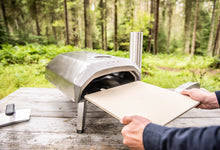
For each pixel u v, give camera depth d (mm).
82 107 818
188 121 998
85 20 5777
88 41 5938
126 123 474
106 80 987
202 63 4824
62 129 896
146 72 4090
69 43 5848
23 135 834
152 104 629
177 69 4586
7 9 5156
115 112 559
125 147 760
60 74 878
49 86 2906
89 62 766
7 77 3008
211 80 3547
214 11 5625
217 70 4449
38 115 1044
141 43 1200
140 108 592
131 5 5457
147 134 382
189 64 4898
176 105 621
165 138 344
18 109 1114
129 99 674
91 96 708
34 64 3762
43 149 737
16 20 5336
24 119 956
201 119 1021
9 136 821
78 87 701
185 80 3613
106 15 5695
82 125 844
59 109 1138
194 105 625
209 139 286
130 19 5398
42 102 1252
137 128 413
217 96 643
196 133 314
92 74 705
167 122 498
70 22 5730
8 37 5223
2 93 2609
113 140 811
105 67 749
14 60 3795
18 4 5250
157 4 5598
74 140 805
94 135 850
